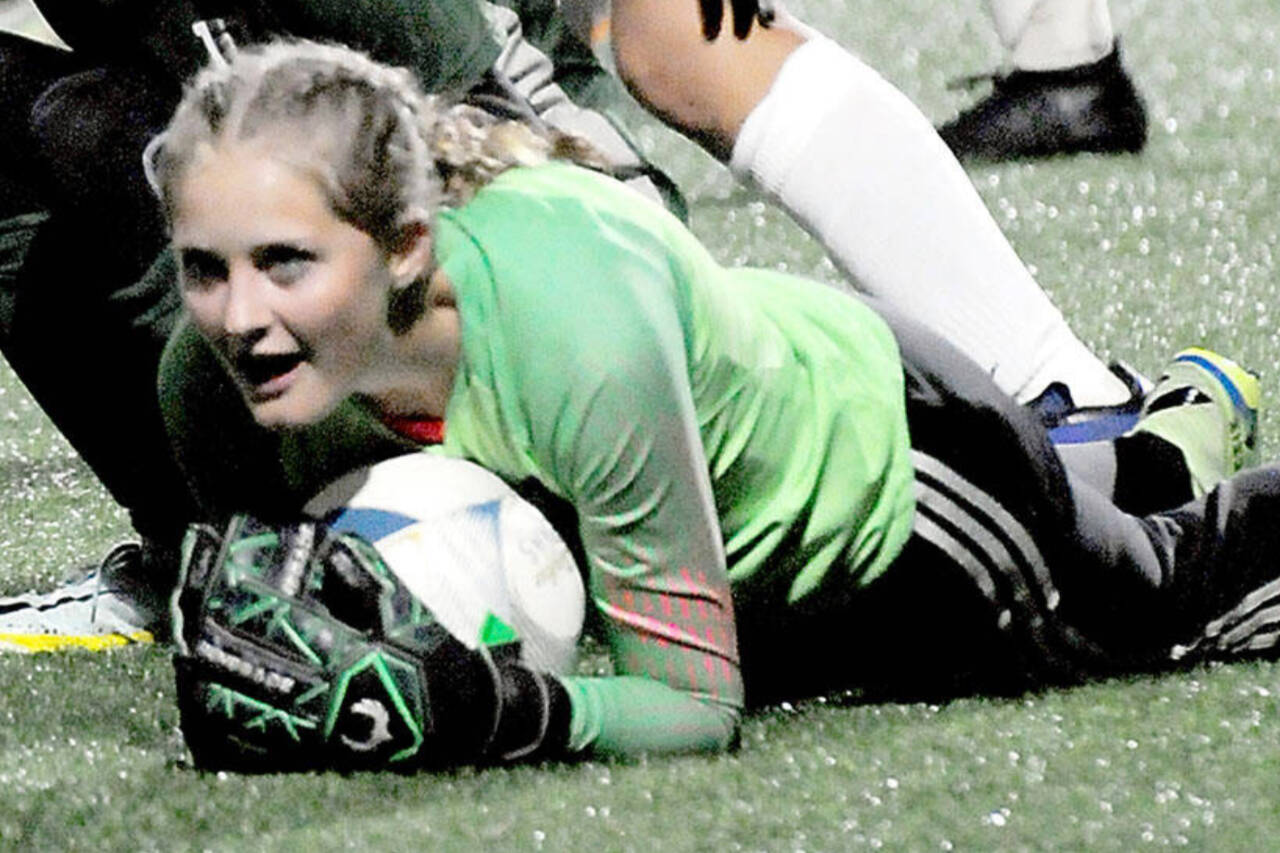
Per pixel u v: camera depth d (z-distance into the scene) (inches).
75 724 319.6
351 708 275.9
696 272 292.7
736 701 295.6
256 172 261.7
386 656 274.8
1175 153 680.4
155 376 365.4
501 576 283.0
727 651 293.4
